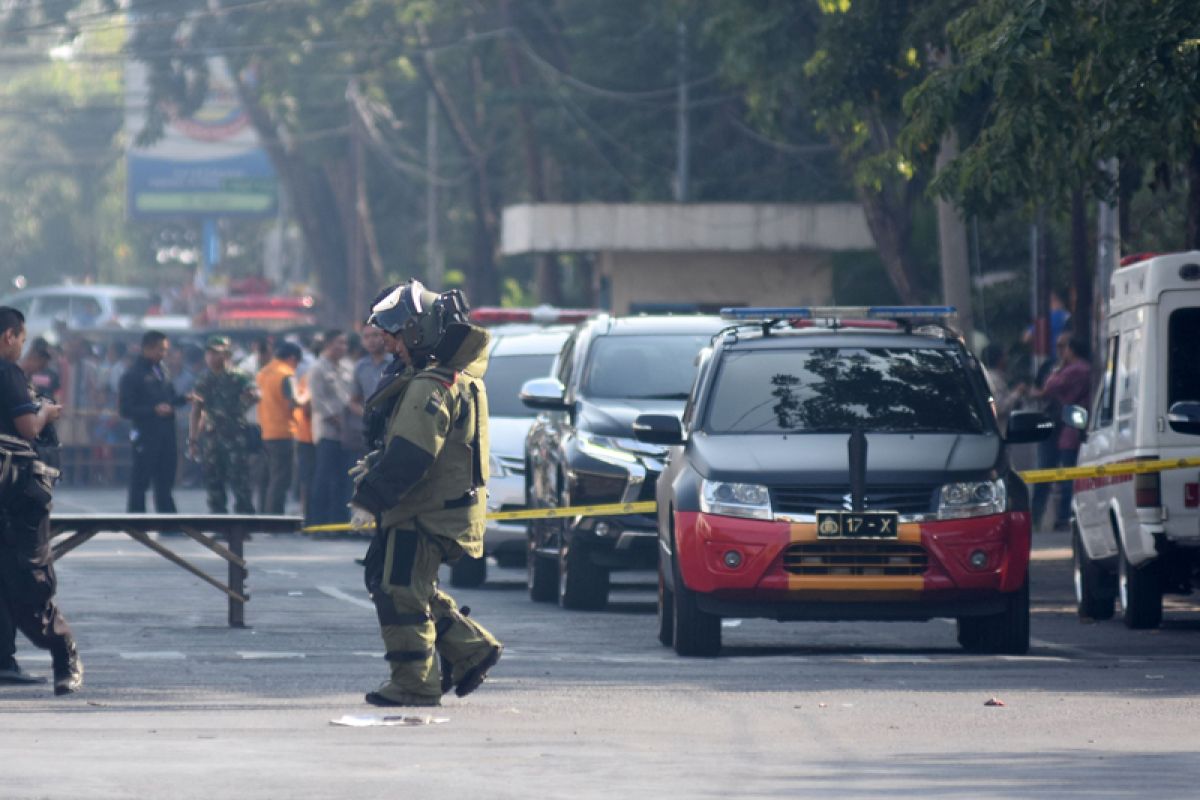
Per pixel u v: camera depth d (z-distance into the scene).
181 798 16.33
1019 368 91.50
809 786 17.31
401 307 22.45
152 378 61.72
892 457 30.72
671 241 105.69
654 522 39.03
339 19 132.75
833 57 55.56
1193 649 32.62
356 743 19.86
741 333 34.75
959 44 41.44
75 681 25.17
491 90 120.69
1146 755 19.59
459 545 22.78
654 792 16.86
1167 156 37.88
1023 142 39.78
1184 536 35.38
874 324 35.34
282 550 58.62
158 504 62.06
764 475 30.55
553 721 22.06
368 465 22.64
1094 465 39.41
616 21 116.25
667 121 117.31
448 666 23.45
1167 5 37.56
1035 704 24.09
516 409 48.62
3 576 24.78
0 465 24.61
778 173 113.56
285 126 149.50
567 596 40.03
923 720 22.45
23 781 17.14
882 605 30.28
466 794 16.66
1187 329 36.12
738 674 27.98
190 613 37.91
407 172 152.62
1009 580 30.47
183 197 192.62
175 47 145.12
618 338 43.00
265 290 145.50
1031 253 94.06
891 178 75.38
